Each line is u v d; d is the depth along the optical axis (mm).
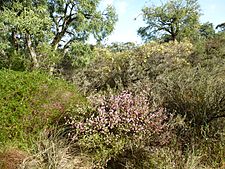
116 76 14383
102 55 16812
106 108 6621
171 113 7211
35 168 5520
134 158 6129
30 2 17312
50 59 17312
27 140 6426
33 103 6957
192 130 6871
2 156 5586
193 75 7555
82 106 6816
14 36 17688
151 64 14617
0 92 6855
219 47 20734
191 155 6113
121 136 6258
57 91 7273
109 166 6180
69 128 6641
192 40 31531
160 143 6301
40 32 17422
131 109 6332
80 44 18562
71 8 19594
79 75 16672
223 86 7133
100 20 19531
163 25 35219
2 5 17422
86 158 6059
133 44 15539
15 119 6602
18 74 7445
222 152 6484
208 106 7055
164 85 7910
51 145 6027
